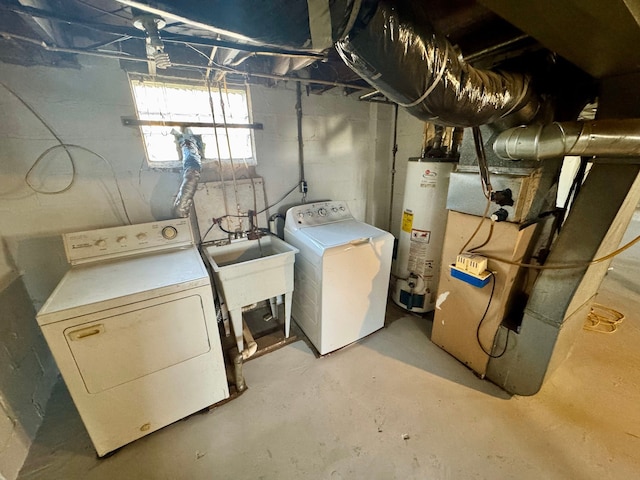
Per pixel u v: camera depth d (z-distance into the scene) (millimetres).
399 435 1412
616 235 1329
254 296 1798
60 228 1620
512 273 1515
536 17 716
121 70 1583
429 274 2293
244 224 2164
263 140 2131
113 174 1692
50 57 1403
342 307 1905
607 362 1829
